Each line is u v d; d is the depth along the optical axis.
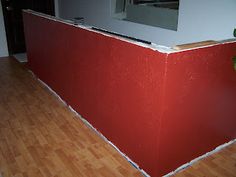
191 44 1.70
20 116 2.87
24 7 5.29
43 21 3.18
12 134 2.52
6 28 5.19
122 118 2.07
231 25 2.58
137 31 3.89
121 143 2.18
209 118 2.01
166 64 1.54
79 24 2.47
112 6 4.36
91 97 2.47
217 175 1.95
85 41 2.30
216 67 1.85
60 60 2.97
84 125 2.67
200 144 2.07
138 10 3.94
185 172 1.98
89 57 2.31
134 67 1.78
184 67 1.64
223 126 2.18
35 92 3.52
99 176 1.96
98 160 2.14
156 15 3.63
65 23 2.59
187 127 1.89
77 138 2.45
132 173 1.99
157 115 1.70
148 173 1.94
